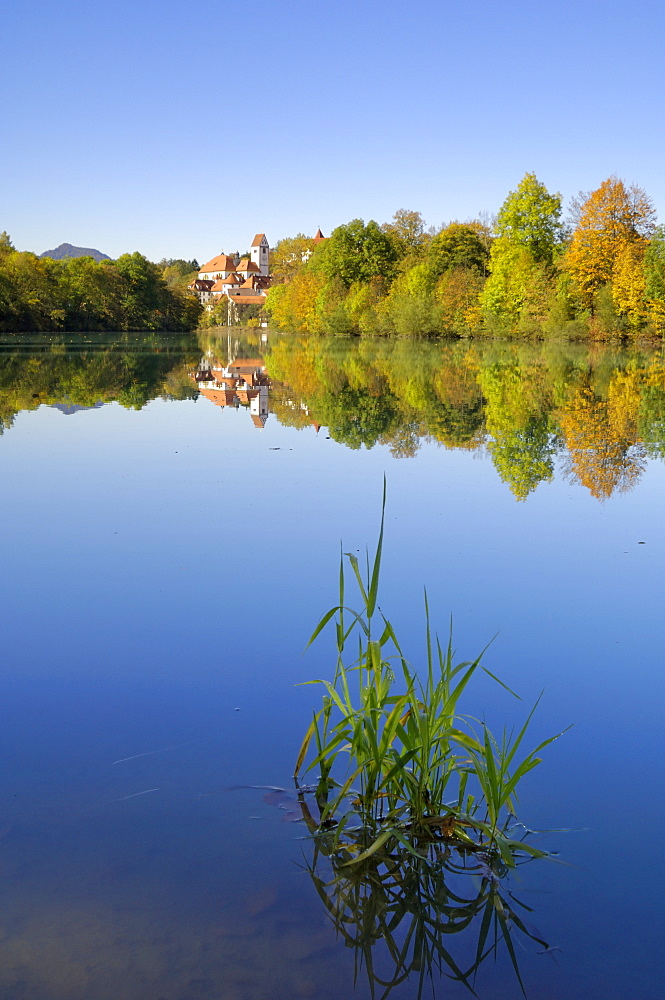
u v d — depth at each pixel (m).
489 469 9.55
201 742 3.30
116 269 84.75
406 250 66.94
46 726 3.42
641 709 3.59
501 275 46.19
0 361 30.25
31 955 2.14
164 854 2.59
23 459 10.02
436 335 54.12
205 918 2.31
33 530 6.63
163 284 91.00
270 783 3.02
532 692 3.77
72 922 2.28
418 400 17.94
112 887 2.43
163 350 43.06
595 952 2.23
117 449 10.84
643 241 40.66
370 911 2.40
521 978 2.13
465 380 23.23
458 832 2.78
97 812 2.81
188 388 20.81
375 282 59.91
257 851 2.63
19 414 14.80
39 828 2.71
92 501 7.70
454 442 11.73
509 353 37.62
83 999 1.99
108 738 3.32
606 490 8.38
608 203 41.22
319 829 2.76
